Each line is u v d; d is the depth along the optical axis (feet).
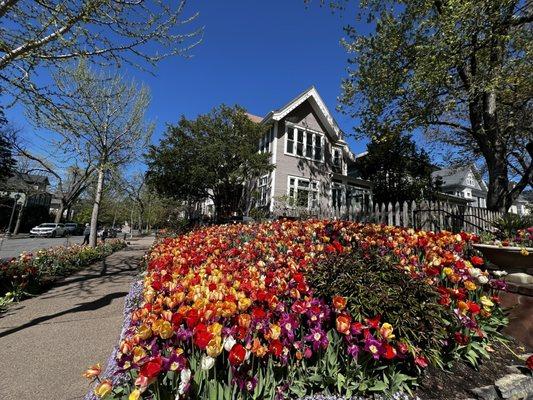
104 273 26.32
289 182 55.47
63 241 76.59
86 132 33.96
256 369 6.30
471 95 29.32
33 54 15.17
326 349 6.80
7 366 9.66
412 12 31.55
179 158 46.29
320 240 15.08
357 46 36.86
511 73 27.91
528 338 8.91
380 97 35.24
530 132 38.24
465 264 9.00
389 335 5.99
